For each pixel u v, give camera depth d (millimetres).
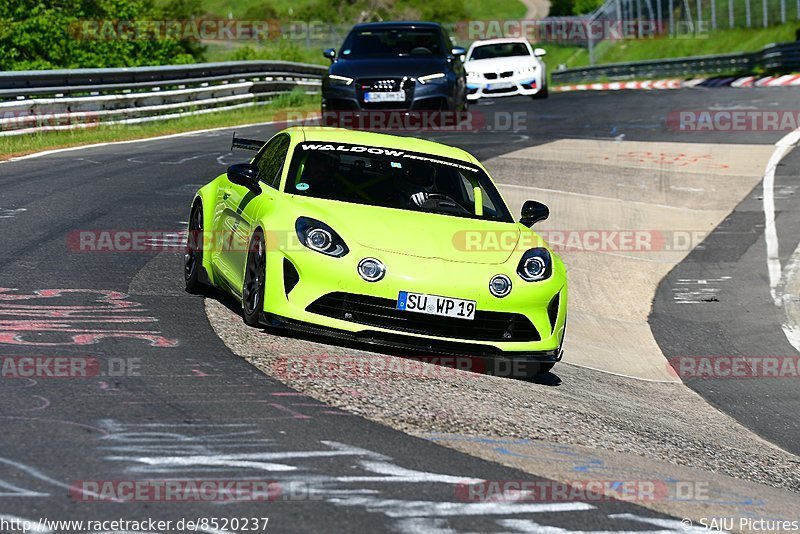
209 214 29453
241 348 23047
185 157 60906
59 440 16094
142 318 25297
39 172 52250
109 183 49375
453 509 14781
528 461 17844
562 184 58000
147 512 13641
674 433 23344
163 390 19234
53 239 35250
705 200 56531
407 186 27484
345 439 17406
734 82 140000
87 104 76438
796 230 50875
